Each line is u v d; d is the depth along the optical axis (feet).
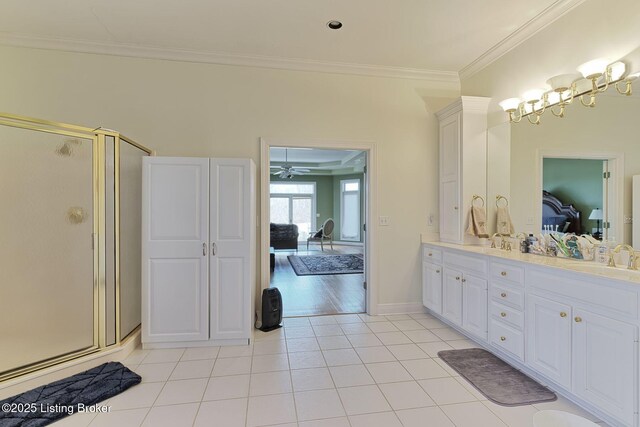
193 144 10.89
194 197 9.22
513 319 7.84
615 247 6.84
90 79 10.36
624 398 5.35
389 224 12.14
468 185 10.80
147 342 9.06
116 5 8.30
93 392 6.70
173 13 8.64
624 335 5.35
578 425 5.15
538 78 9.01
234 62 11.05
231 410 6.27
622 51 6.89
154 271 9.07
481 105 10.82
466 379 7.40
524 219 9.32
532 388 7.01
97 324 8.14
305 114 11.53
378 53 10.83
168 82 10.76
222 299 9.34
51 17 8.84
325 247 32.94
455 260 10.20
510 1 8.10
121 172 8.71
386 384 7.21
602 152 7.18
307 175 35.29
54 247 7.92
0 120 7.50
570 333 6.34
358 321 11.39
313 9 8.45
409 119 12.23
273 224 28.02
